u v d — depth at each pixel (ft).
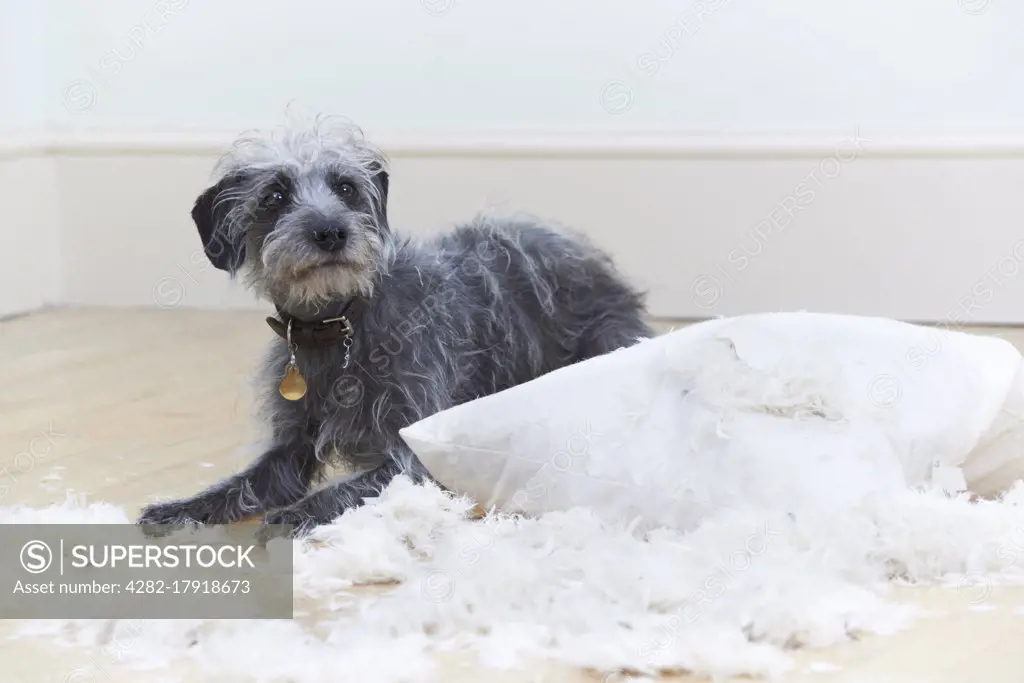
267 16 14.69
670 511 6.33
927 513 6.07
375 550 6.14
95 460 8.38
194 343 12.81
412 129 14.53
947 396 6.68
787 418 6.42
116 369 11.46
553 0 14.15
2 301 14.61
